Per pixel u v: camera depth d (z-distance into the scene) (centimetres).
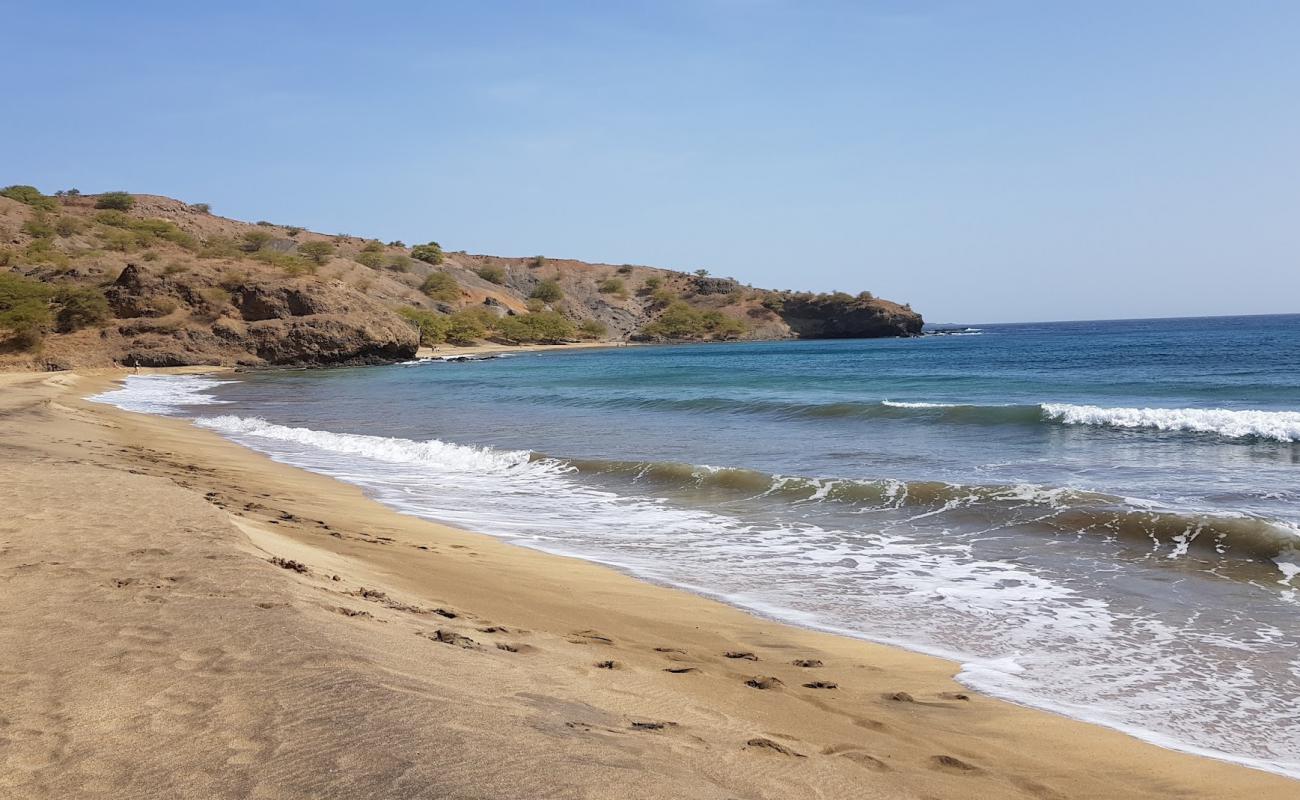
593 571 859
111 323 6619
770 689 516
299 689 371
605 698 444
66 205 13250
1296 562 833
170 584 546
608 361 7450
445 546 952
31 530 696
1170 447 1586
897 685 545
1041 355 6241
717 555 938
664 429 2097
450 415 2642
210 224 13725
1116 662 592
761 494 1276
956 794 376
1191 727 480
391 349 7256
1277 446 1563
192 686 373
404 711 352
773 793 339
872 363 5806
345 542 898
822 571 866
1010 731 469
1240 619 681
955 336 15650
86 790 278
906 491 1198
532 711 389
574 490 1362
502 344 11794
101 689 367
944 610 727
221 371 6238
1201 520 935
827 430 1980
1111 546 923
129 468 1271
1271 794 397
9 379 4278
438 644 496
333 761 302
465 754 313
